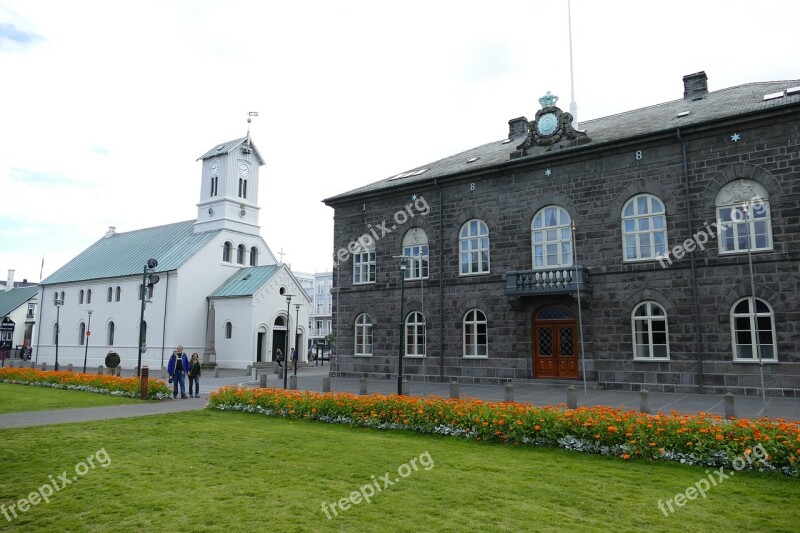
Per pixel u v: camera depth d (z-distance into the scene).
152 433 14.20
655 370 23.89
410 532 7.29
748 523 7.69
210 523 7.58
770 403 19.53
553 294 26.08
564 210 27.12
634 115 30.78
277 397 18.14
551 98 28.30
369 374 33.00
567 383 25.55
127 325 55.19
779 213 21.91
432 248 31.31
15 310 79.44
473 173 29.72
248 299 51.31
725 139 23.22
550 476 10.02
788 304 21.44
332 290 35.41
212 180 58.78
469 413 14.08
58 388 26.86
